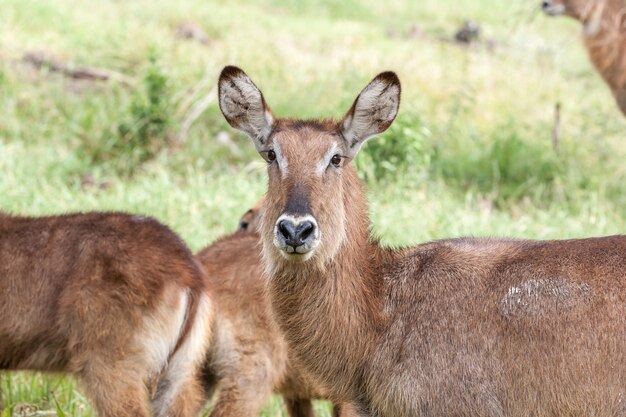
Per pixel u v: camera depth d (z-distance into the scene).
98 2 31.56
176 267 11.36
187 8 31.48
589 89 29.31
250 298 12.16
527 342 9.19
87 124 22.12
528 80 28.31
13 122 22.09
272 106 23.41
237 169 21.23
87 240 11.30
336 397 10.02
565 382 9.06
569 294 9.17
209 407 12.88
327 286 9.73
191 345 11.49
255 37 29.50
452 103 25.22
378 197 19.38
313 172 9.65
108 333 11.00
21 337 11.32
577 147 23.52
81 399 12.55
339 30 32.84
